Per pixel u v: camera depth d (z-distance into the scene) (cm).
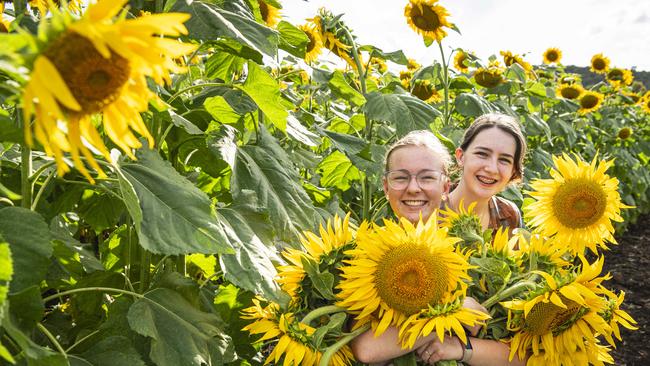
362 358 189
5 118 126
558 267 202
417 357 198
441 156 262
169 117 195
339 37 404
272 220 221
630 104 1076
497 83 600
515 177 326
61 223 239
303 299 196
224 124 244
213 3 224
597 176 238
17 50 97
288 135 252
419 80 546
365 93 388
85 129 107
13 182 211
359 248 186
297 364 177
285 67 507
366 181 385
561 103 790
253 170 228
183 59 258
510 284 199
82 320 234
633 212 888
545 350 190
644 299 616
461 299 182
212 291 271
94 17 99
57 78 91
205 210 171
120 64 102
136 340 194
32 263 136
